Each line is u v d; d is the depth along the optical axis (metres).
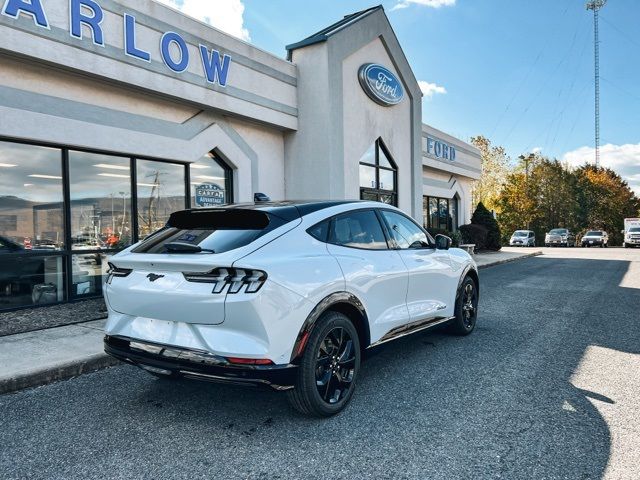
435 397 3.75
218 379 2.96
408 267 4.45
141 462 2.78
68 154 7.29
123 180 8.12
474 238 21.77
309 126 11.20
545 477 2.55
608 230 57.97
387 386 4.01
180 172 9.12
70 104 6.99
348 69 11.88
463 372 4.38
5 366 4.26
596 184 56.03
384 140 13.53
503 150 49.75
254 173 10.60
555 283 11.20
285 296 3.05
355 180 12.16
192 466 2.73
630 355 4.93
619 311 7.46
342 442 3.00
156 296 3.15
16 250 6.72
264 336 2.94
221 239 3.32
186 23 8.41
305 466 2.71
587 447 2.89
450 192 21.72
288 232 3.43
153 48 7.83
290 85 11.07
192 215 3.87
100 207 7.78
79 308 6.96
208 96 8.86
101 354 4.65
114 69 7.19
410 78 14.98
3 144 6.56
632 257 20.77
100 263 7.82
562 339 5.62
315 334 3.26
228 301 2.90
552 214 52.78
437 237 5.15
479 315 7.14
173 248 3.29
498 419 3.32
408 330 4.45
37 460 2.82
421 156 15.79
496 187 50.31
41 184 6.99
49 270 7.15
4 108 6.20
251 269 2.94
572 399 3.68
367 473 2.62
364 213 4.25
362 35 12.31
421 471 2.63
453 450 2.87
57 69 6.72
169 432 3.19
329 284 3.40
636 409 3.47
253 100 9.95
